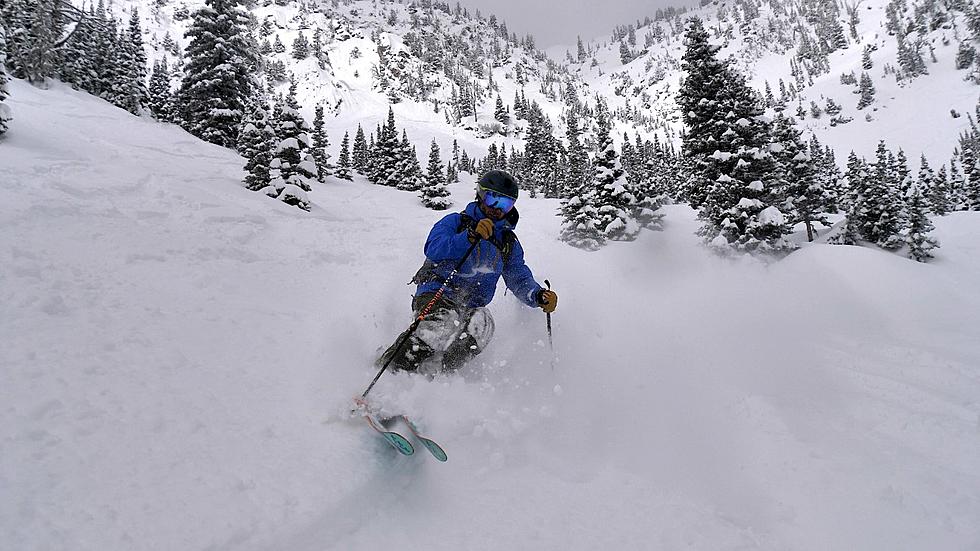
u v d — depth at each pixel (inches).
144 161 590.9
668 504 87.1
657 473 97.7
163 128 1053.2
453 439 106.7
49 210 262.5
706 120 862.5
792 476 95.3
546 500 87.4
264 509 77.5
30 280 165.3
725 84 835.4
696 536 78.6
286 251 315.3
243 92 1353.3
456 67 7741.1
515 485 91.7
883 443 106.6
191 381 116.6
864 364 162.9
